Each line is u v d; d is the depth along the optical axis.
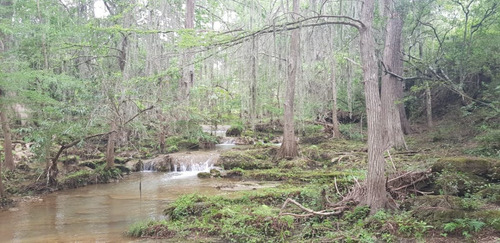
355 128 27.22
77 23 18.58
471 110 18.39
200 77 24.08
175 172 19.17
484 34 16.98
